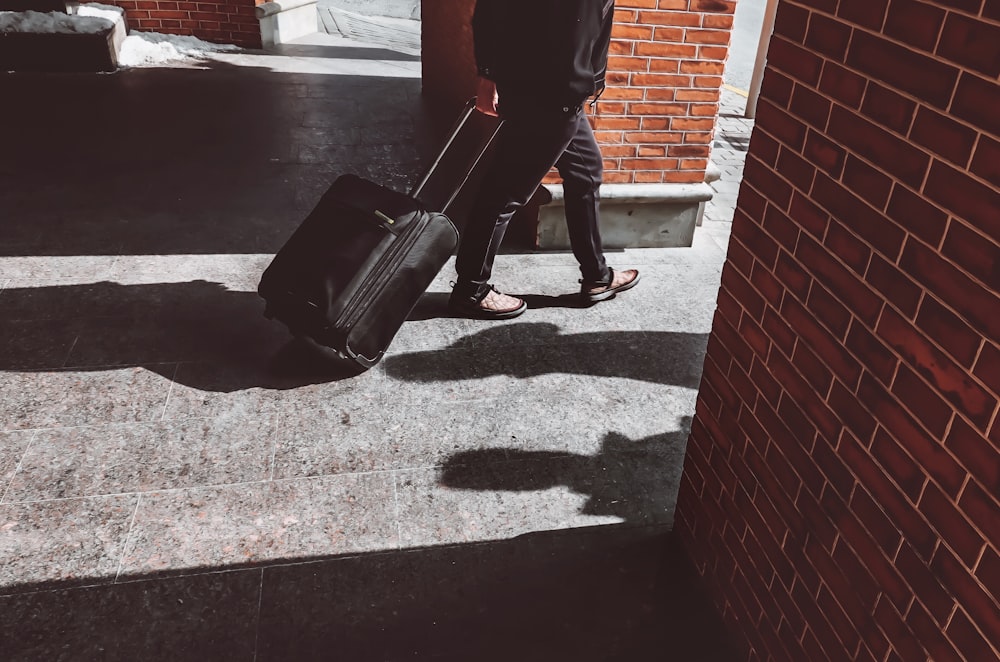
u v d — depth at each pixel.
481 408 3.09
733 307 2.03
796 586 1.83
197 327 3.48
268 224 4.47
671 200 4.36
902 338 1.41
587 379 3.31
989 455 1.24
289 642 2.14
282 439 2.86
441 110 6.55
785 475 1.84
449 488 2.69
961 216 1.25
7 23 6.60
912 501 1.42
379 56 8.27
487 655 2.13
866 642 1.59
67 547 2.37
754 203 1.88
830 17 1.54
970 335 1.25
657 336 3.64
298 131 5.89
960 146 1.24
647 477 2.80
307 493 2.63
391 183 5.11
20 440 2.77
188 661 2.07
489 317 3.69
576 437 2.97
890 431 1.47
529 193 3.44
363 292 3.02
